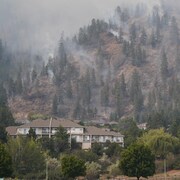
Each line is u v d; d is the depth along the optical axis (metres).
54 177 179.38
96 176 196.12
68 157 179.62
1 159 163.12
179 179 177.62
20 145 196.50
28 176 181.62
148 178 187.25
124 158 179.50
